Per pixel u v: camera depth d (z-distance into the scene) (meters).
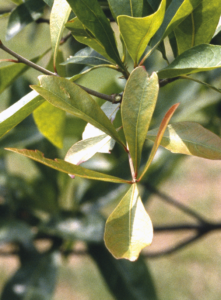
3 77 0.85
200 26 0.72
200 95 1.27
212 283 2.94
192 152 0.66
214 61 0.65
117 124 1.07
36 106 0.68
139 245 0.60
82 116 0.64
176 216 3.39
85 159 0.68
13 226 1.16
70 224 1.19
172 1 0.73
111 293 1.16
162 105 1.26
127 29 0.66
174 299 2.85
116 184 1.28
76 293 2.90
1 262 3.11
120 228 0.61
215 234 3.31
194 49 0.66
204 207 3.44
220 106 1.29
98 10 0.70
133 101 0.63
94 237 1.15
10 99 1.20
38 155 0.60
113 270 1.19
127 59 1.11
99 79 1.10
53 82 0.64
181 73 0.67
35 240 1.24
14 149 0.59
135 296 1.14
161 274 3.06
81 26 0.73
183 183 3.69
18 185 1.30
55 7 0.73
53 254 1.20
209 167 3.77
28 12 0.87
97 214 1.21
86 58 0.75
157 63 1.15
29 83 1.22
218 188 3.59
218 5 0.70
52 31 0.72
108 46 0.71
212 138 0.66
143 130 0.63
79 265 3.17
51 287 1.13
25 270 1.16
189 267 3.09
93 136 0.70
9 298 1.11
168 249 1.29
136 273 1.17
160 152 1.25
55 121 0.83
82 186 1.31
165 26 0.72
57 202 1.30
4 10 1.08
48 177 1.32
